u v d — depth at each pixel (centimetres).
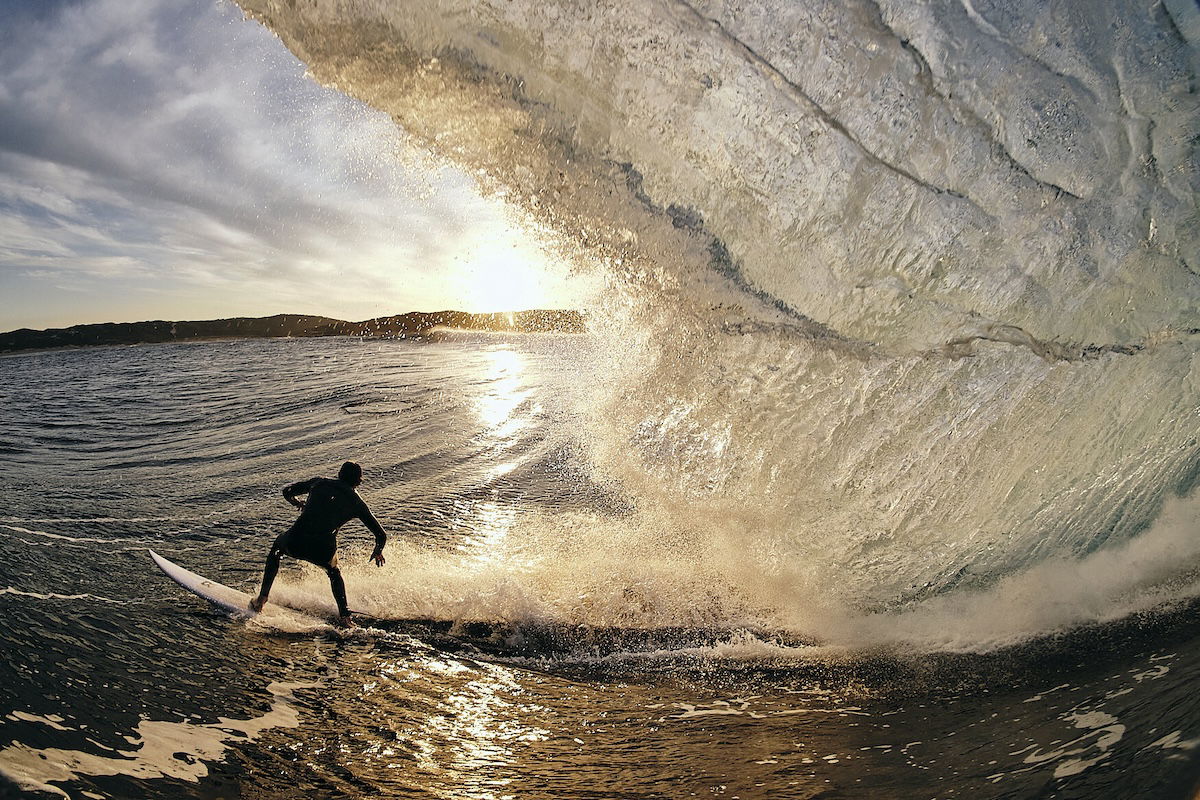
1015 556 553
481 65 493
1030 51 497
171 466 1080
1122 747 266
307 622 527
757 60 496
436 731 378
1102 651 429
